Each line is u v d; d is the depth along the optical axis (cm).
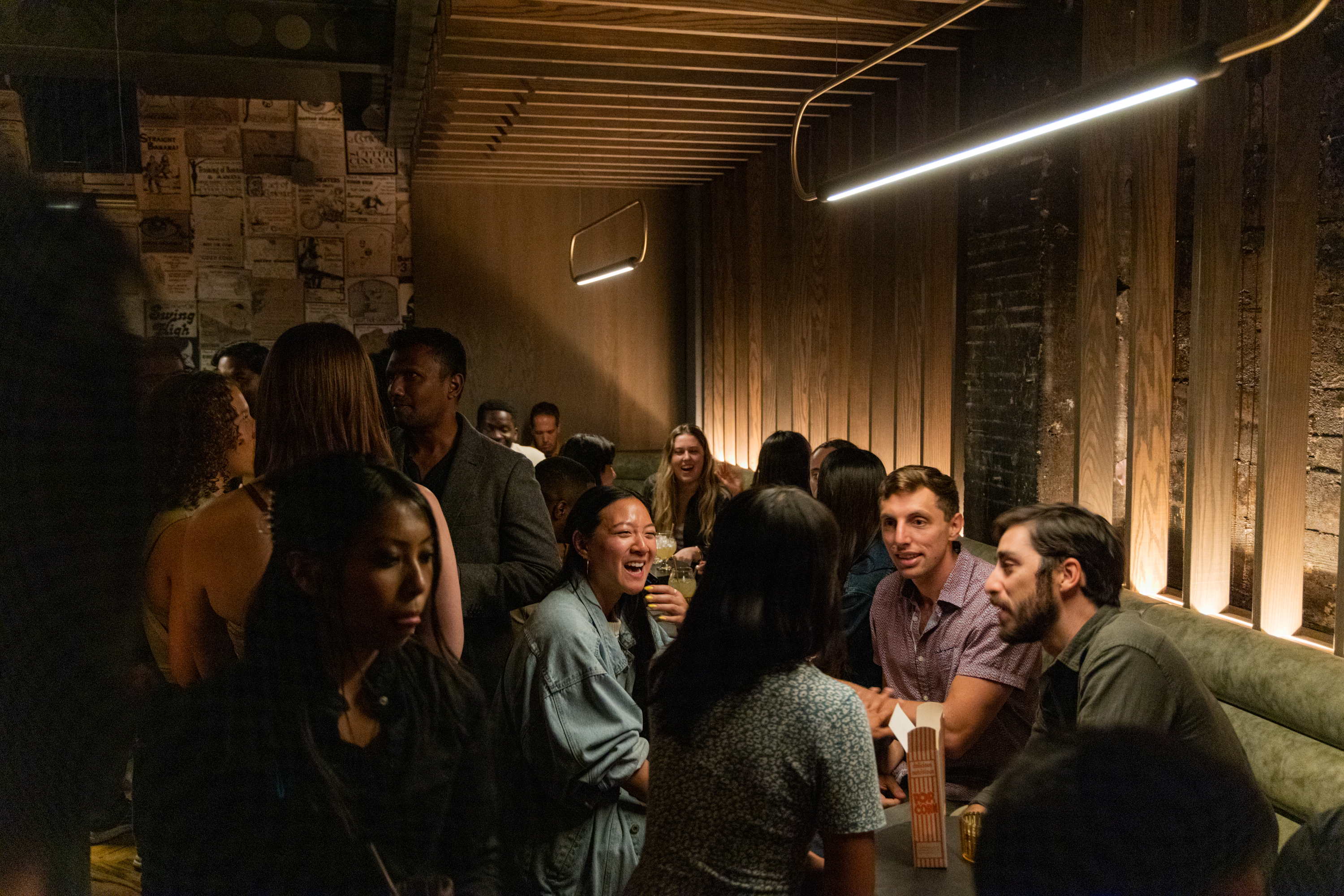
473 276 758
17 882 69
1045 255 368
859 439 524
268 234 697
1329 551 301
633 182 732
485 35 385
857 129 504
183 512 159
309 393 174
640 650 215
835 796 138
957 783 224
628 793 198
